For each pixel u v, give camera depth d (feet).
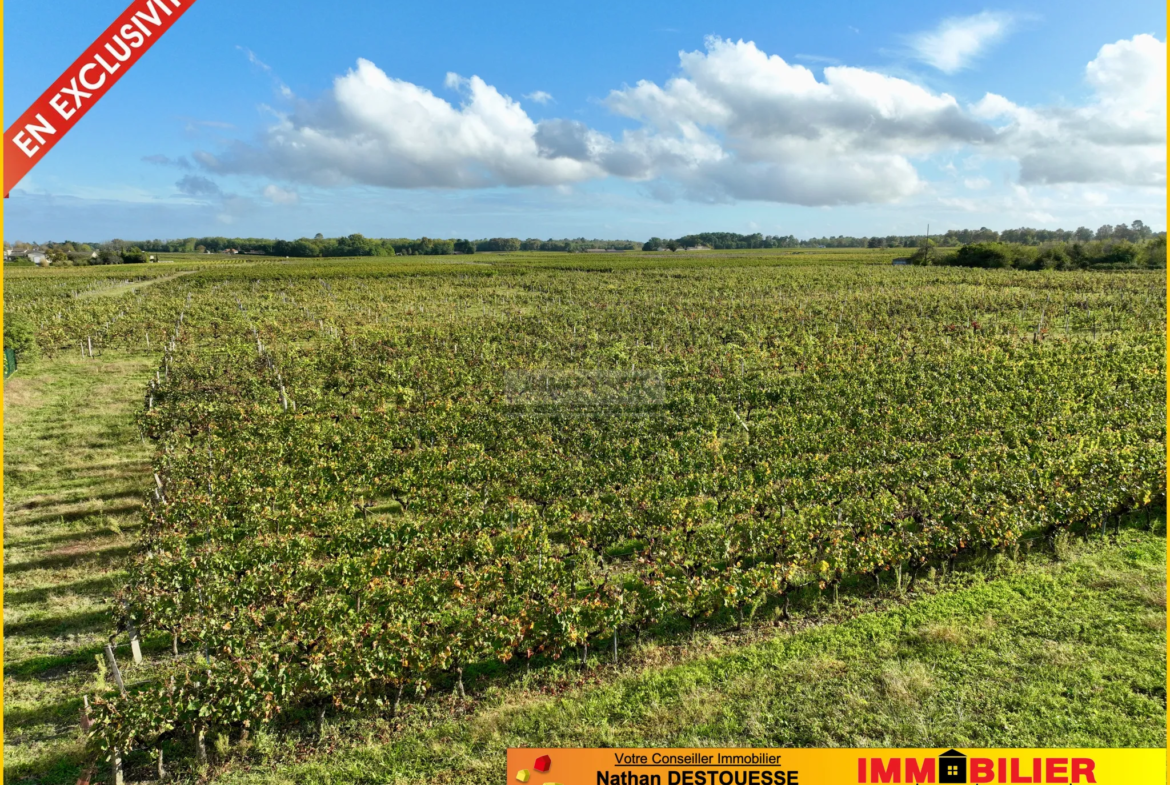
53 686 35.73
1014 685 31.86
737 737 29.94
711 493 57.52
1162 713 29.53
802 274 279.28
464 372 99.91
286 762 30.53
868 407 78.43
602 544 48.70
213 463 61.52
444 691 35.09
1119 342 109.50
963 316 145.18
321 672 32.50
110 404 89.81
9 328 109.81
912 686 32.27
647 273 304.09
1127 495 48.62
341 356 111.86
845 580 43.83
